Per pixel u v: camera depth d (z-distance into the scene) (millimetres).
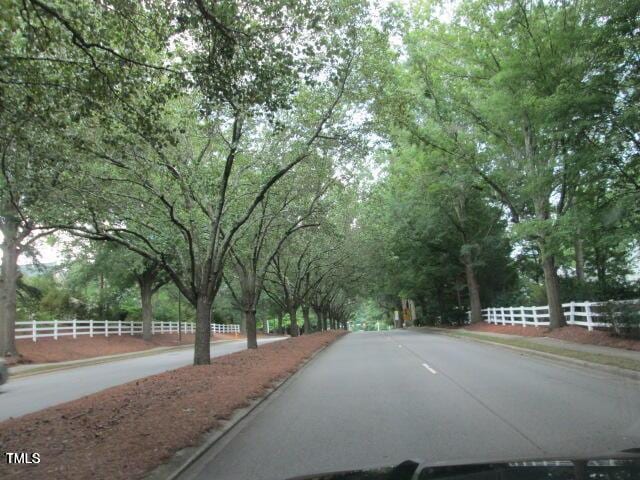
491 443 7453
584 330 22531
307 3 10211
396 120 17500
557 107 16625
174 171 16516
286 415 10375
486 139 27281
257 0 9789
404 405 10703
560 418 8914
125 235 25625
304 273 41531
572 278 37188
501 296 44531
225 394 11844
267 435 8750
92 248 33875
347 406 10961
